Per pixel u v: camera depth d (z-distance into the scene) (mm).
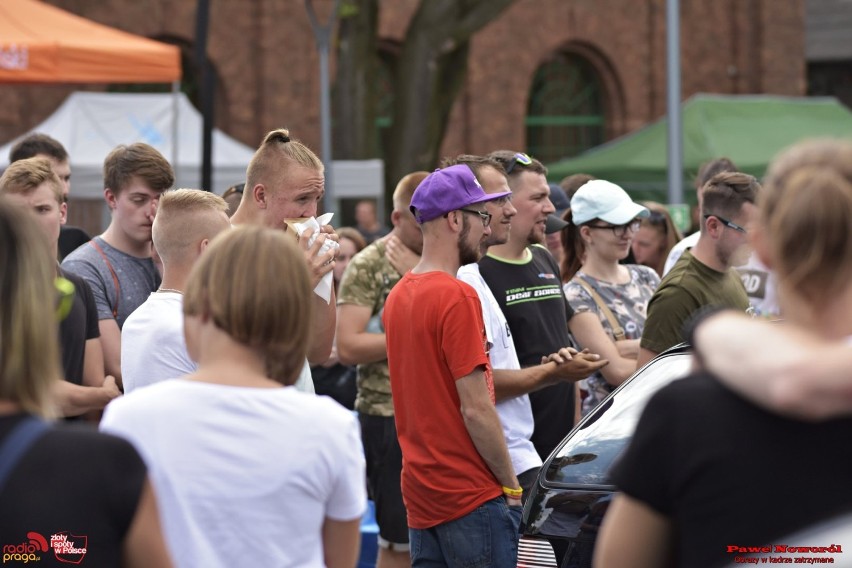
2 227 4145
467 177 8195
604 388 10453
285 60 37938
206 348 4895
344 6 28828
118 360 9352
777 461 3639
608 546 3971
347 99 29562
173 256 7289
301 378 7801
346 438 4910
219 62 37125
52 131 23828
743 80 47750
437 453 7961
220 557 4688
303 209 8406
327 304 8180
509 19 42938
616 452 7152
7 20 17750
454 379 7859
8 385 4090
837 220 3602
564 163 31375
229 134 37531
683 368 7680
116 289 9523
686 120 30000
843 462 3623
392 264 10836
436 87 30031
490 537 7938
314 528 4844
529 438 9609
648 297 10969
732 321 3793
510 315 9430
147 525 4191
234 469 4711
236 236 4875
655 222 14148
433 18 29750
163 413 4723
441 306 7871
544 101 45438
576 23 44438
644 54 46125
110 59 17766
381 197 27984
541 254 10125
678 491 3775
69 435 4141
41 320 4141
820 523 3602
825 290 3656
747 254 9094
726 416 3711
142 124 24594
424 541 8125
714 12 47312
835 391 3410
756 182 9164
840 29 51438
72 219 23188
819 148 3764
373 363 10727
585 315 10312
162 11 36000
